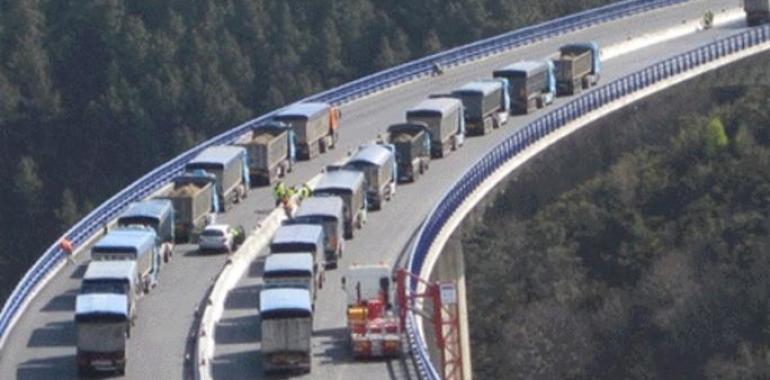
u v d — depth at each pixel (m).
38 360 151.00
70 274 170.50
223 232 174.75
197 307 161.25
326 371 146.75
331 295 162.75
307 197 177.62
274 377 146.12
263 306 146.50
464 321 184.62
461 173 192.62
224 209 185.25
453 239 183.62
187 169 185.12
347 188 176.25
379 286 153.88
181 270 170.50
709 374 198.00
